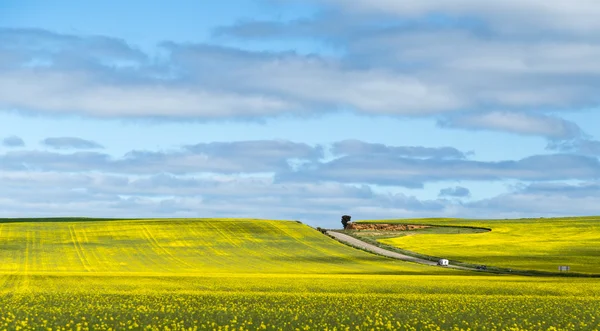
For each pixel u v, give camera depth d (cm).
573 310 4931
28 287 6638
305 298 5638
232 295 5844
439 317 4438
